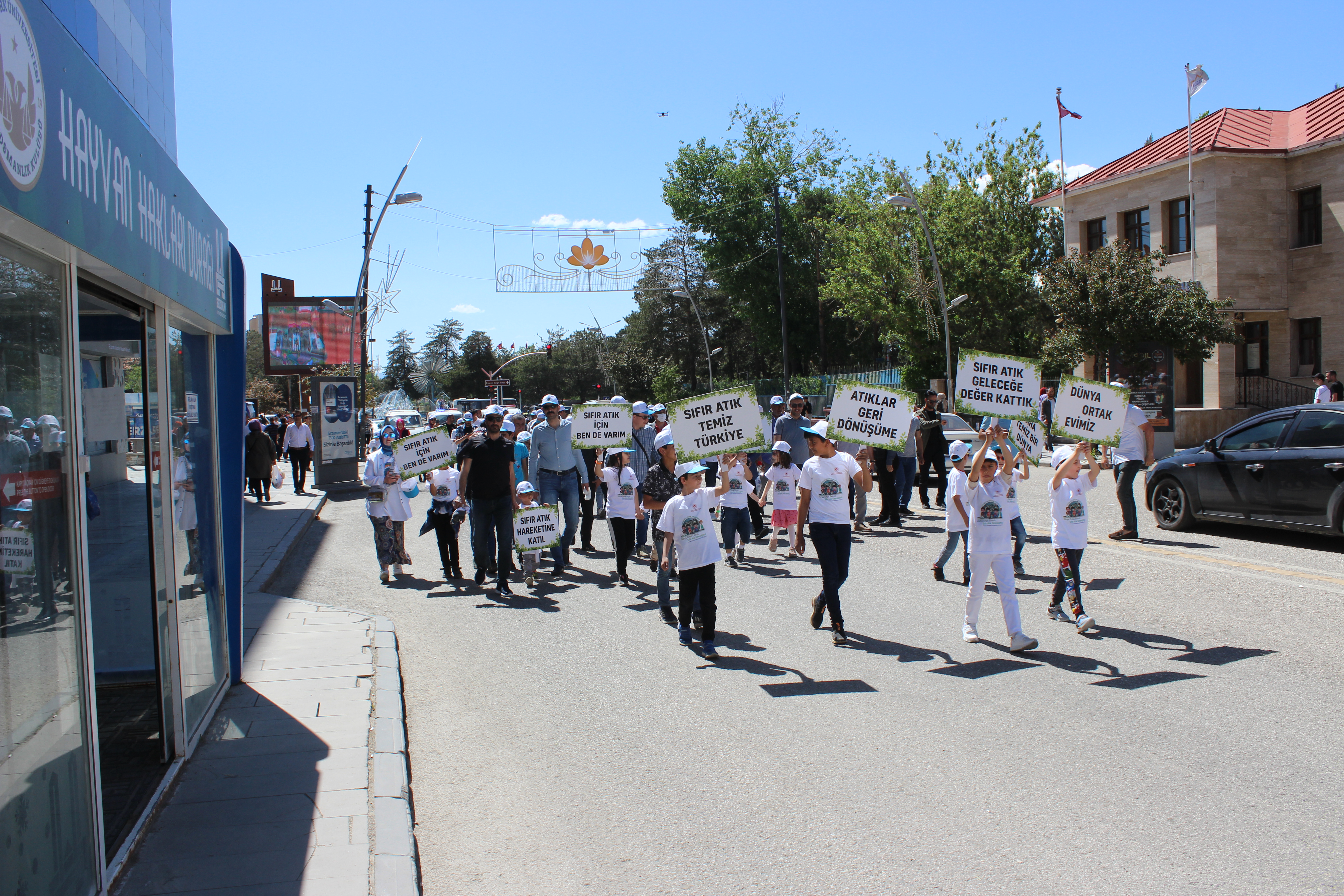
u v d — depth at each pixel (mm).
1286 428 10789
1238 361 29547
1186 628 7332
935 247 38469
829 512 7328
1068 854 3869
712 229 52812
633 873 3900
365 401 35188
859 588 9422
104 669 6242
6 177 2559
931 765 4859
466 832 4367
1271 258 27969
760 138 52125
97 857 3453
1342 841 3900
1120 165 32562
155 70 9812
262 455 20109
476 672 6996
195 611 5441
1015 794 4465
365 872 3797
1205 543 11062
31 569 2982
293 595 10250
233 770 4918
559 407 11352
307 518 17250
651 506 8133
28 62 2742
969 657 6809
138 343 5613
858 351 62031
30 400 3037
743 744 5293
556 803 4641
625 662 7086
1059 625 7648
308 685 6469
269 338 38250
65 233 3033
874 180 41875
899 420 7871
